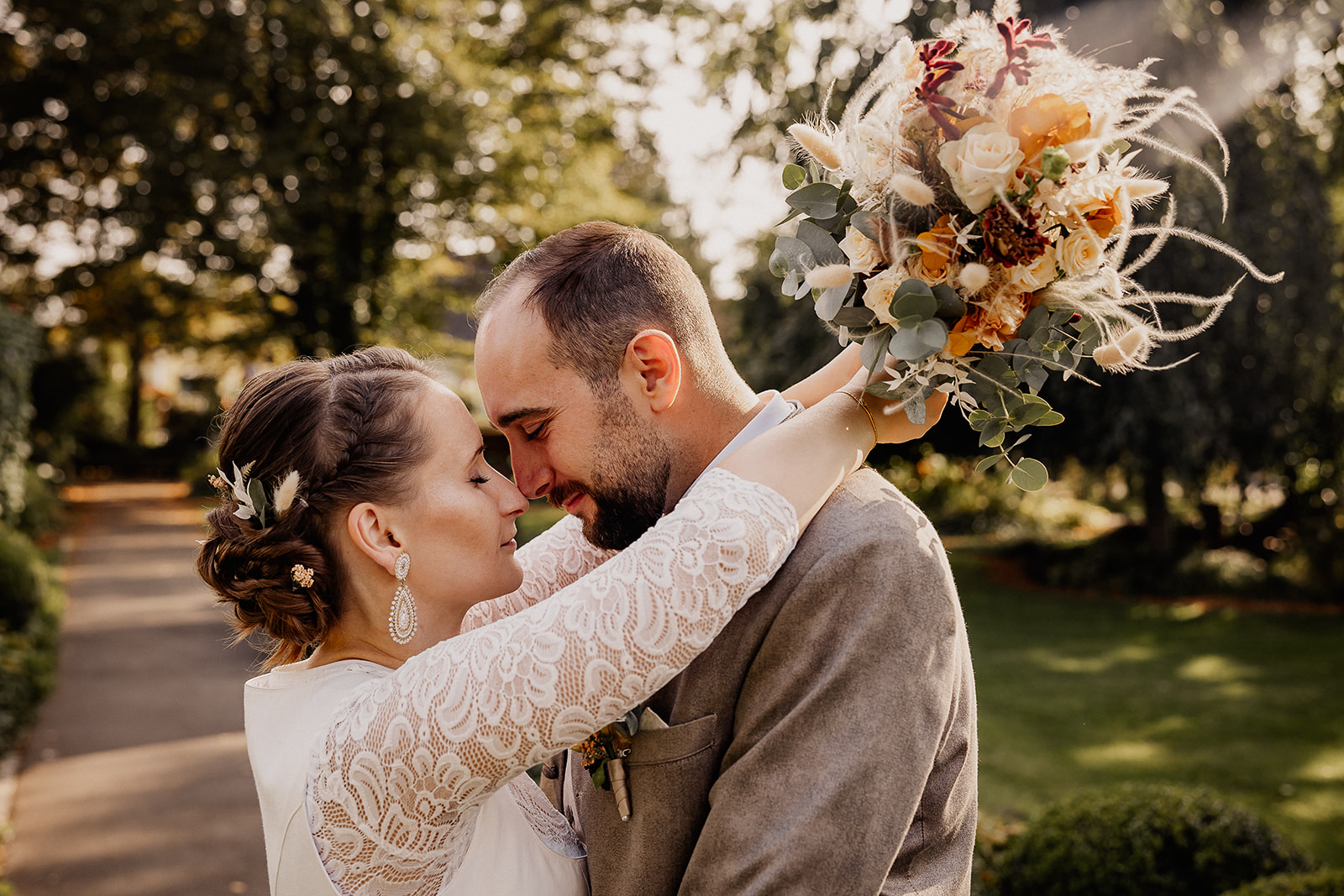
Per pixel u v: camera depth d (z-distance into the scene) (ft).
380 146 49.24
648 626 3.28
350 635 4.26
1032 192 3.50
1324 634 32.30
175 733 19.19
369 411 4.13
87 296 55.98
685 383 4.16
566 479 4.20
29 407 40.06
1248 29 33.04
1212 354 33.12
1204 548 43.47
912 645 3.50
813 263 3.84
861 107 3.92
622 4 51.65
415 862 3.59
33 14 47.60
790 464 3.72
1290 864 10.01
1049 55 3.65
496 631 3.50
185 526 54.90
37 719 19.93
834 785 3.34
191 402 105.29
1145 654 29.68
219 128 49.52
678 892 3.77
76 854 13.75
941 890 3.84
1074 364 3.94
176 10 47.47
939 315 3.59
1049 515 60.23
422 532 4.15
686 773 3.86
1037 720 22.38
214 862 13.52
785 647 3.64
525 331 4.05
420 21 52.95
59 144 50.44
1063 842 10.75
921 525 3.91
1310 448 36.91
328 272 51.93
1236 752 20.12
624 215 57.88
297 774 3.74
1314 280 33.71
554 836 4.54
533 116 54.65
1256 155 33.01
